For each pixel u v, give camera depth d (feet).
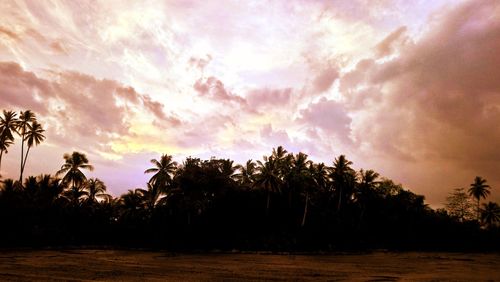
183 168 209.67
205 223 205.98
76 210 201.87
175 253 157.38
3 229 160.56
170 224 205.98
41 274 73.82
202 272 86.07
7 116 191.83
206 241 192.95
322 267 106.93
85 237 195.31
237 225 209.87
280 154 228.43
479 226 305.53
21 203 172.04
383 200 277.44
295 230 214.48
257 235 203.41
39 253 132.36
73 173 209.87
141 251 163.02
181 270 89.35
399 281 77.51
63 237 178.50
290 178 223.10
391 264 126.72
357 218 263.70
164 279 72.59
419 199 291.58
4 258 108.68
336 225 230.89
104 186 235.20
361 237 242.37
